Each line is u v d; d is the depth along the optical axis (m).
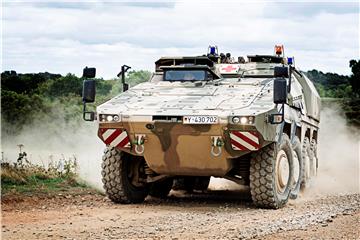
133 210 11.97
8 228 9.46
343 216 10.95
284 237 8.79
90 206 12.28
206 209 12.33
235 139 11.73
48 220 10.30
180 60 14.49
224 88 13.35
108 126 12.32
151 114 11.89
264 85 13.41
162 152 12.27
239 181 13.09
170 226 9.86
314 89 17.59
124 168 13.20
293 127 14.02
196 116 11.62
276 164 12.66
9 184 13.73
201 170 12.43
